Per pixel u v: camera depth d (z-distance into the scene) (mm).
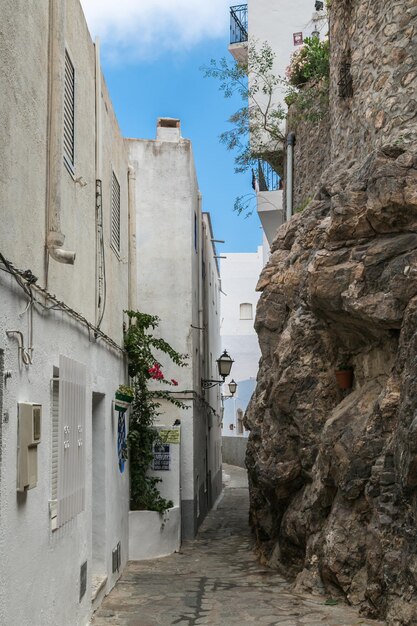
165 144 14844
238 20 20562
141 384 11664
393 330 7637
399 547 6586
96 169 7992
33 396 4934
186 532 13961
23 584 4559
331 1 11414
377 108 9234
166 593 8336
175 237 14727
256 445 11766
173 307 14586
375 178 7672
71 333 6320
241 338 38406
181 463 14219
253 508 11891
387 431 7383
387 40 9148
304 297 9789
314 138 13875
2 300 4191
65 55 6262
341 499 7797
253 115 16000
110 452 8734
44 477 5180
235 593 8258
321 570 7801
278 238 12266
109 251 9062
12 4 4496
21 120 4723
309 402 9461
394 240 7648
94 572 8102
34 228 5102
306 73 14602
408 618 5953
